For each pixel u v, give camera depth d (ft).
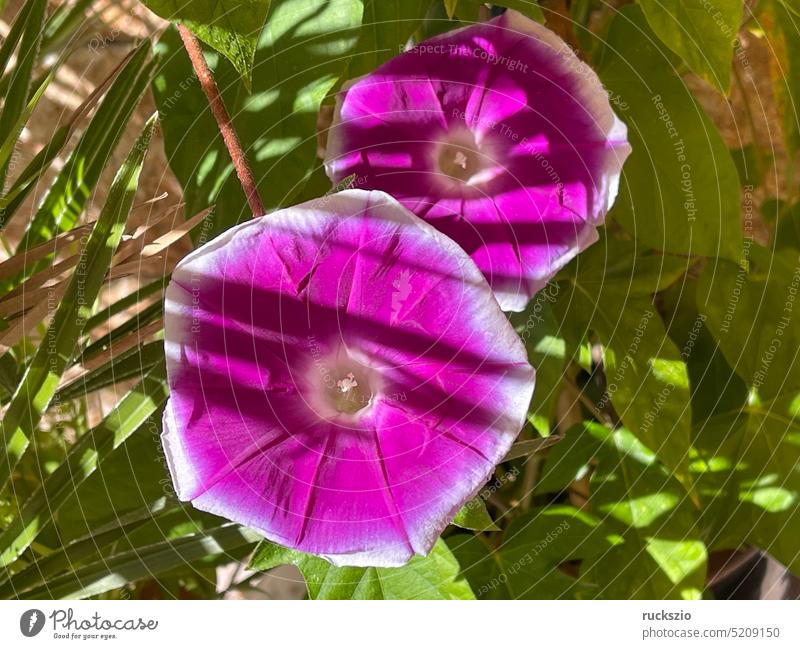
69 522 1.80
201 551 1.71
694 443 2.02
